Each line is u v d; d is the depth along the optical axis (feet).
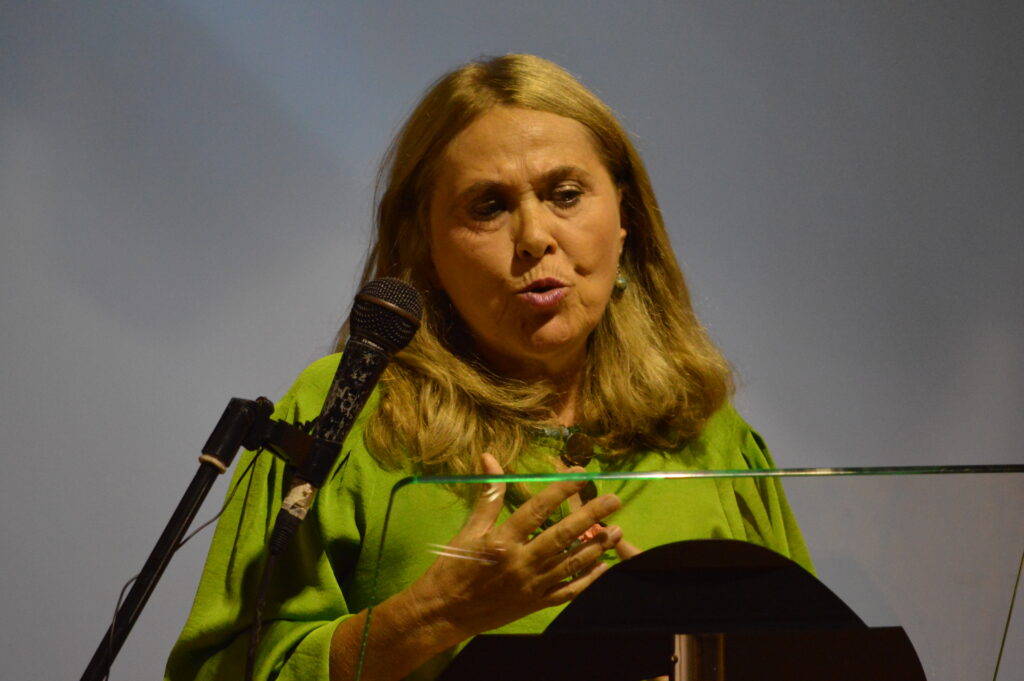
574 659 11.75
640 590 11.82
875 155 36.09
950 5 37.22
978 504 12.12
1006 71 37.70
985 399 36.14
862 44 36.42
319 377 19.33
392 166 20.36
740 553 11.91
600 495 11.95
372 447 18.11
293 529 14.44
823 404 34.78
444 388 18.69
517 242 18.20
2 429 28.40
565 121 18.89
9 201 28.94
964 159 36.88
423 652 12.41
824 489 12.01
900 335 35.68
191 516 14.05
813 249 35.19
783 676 11.71
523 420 18.83
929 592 12.05
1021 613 35.09
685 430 19.86
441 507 12.15
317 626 16.51
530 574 11.93
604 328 20.07
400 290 15.35
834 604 11.87
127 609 13.57
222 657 16.99
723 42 34.91
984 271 36.55
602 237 18.71
